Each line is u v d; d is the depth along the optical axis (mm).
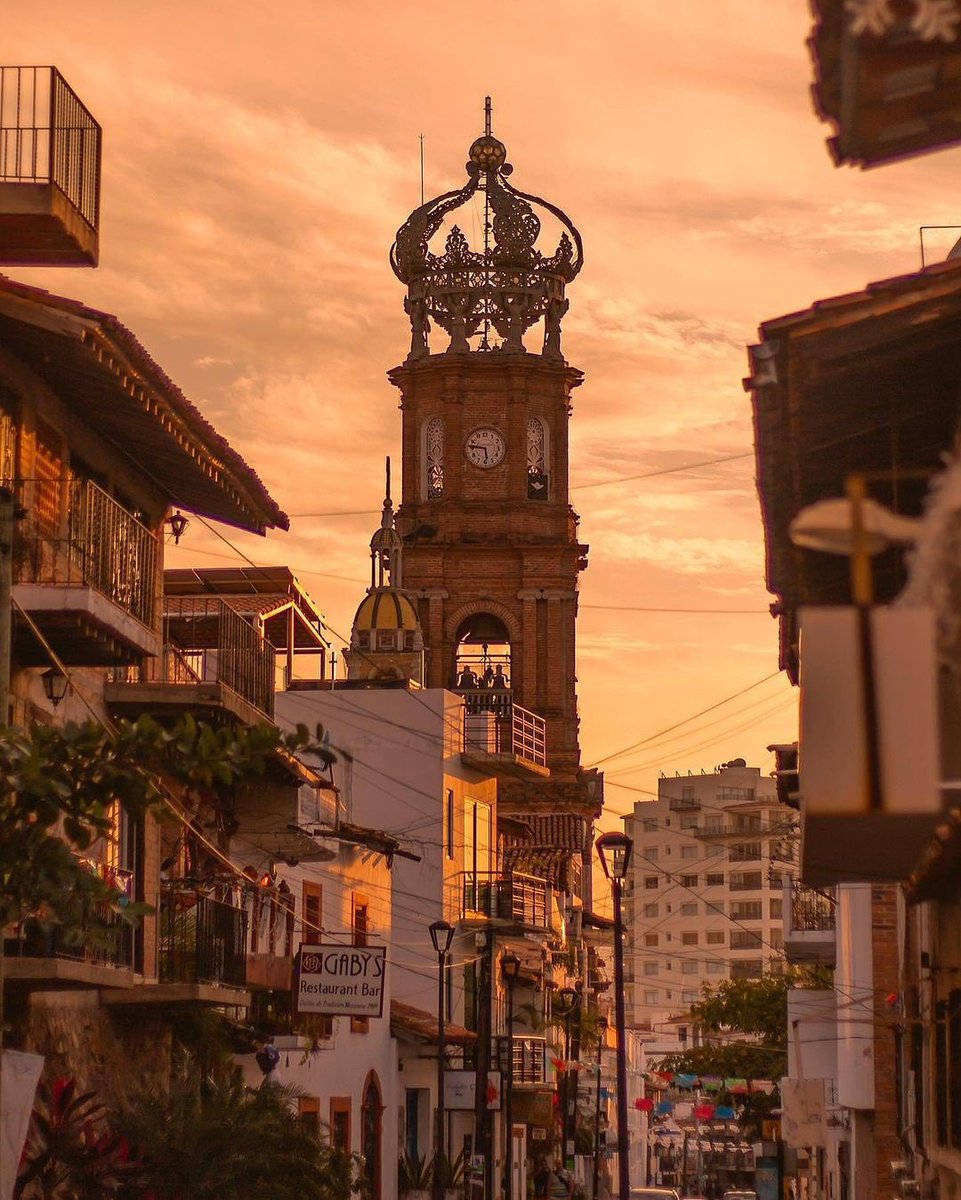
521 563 88625
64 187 24422
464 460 89312
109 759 15656
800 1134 48031
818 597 17312
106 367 25828
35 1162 24094
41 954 24766
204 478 31922
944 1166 24766
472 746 72688
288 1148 30234
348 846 53969
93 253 25250
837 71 8508
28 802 15453
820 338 13312
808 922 52875
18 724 26656
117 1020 31391
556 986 85688
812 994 50438
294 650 60031
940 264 13086
